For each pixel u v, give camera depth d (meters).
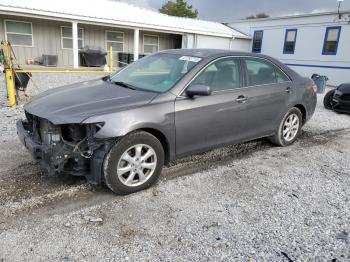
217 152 5.13
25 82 8.13
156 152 3.72
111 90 4.01
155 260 2.58
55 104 3.61
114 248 2.70
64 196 3.50
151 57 4.89
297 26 20.28
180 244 2.79
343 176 4.43
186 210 3.33
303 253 2.74
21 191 3.56
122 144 3.43
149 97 3.77
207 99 4.14
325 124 7.53
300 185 4.06
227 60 4.52
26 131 3.83
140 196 3.59
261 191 3.84
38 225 2.96
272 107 5.04
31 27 16.39
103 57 17.78
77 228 2.95
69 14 15.43
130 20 17.55
